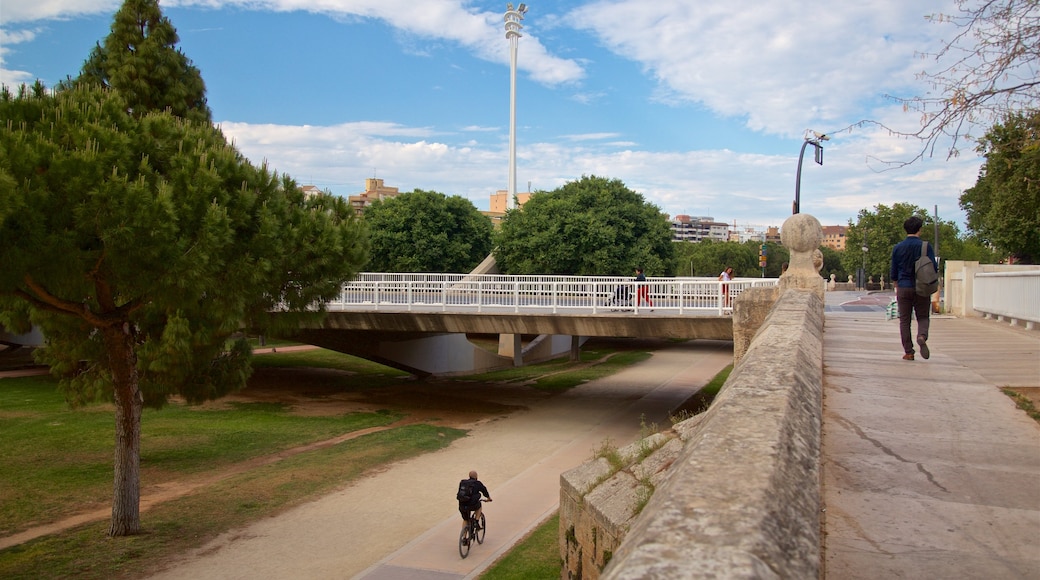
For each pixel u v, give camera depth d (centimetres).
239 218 1362
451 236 5741
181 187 1249
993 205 2972
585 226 4769
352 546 1398
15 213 1014
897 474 463
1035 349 1092
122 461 1438
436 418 2753
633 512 662
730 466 278
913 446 523
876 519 391
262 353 4653
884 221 7850
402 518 1571
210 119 2998
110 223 1095
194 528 1487
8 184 953
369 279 3934
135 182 1119
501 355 4475
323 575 1250
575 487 808
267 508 1630
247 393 3195
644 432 949
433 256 5447
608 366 4259
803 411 386
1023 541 361
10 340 3769
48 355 1764
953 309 2416
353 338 3281
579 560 776
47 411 2577
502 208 15000
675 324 2466
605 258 4697
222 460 2045
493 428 2581
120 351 1412
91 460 1966
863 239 7950
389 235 5444
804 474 290
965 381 759
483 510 1627
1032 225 2805
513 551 1325
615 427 2608
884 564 336
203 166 1262
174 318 1614
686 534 214
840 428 571
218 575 1248
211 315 1425
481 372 4091
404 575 1230
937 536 368
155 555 1331
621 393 3322
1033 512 399
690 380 3700
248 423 2525
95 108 1292
